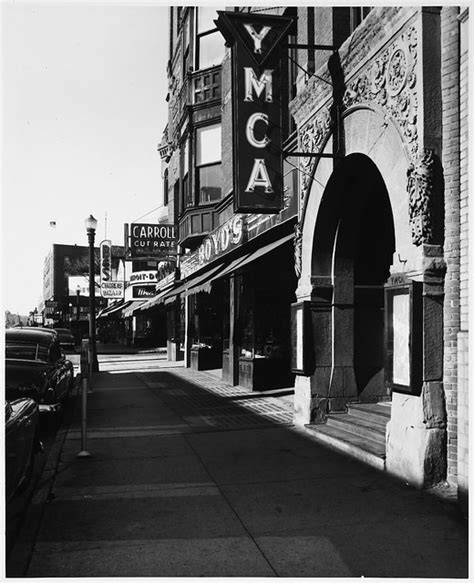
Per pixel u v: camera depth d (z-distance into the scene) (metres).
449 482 5.66
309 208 9.17
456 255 5.68
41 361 10.16
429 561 4.10
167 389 14.71
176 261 23.03
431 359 5.78
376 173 8.20
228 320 16.47
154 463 6.98
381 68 6.76
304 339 9.05
